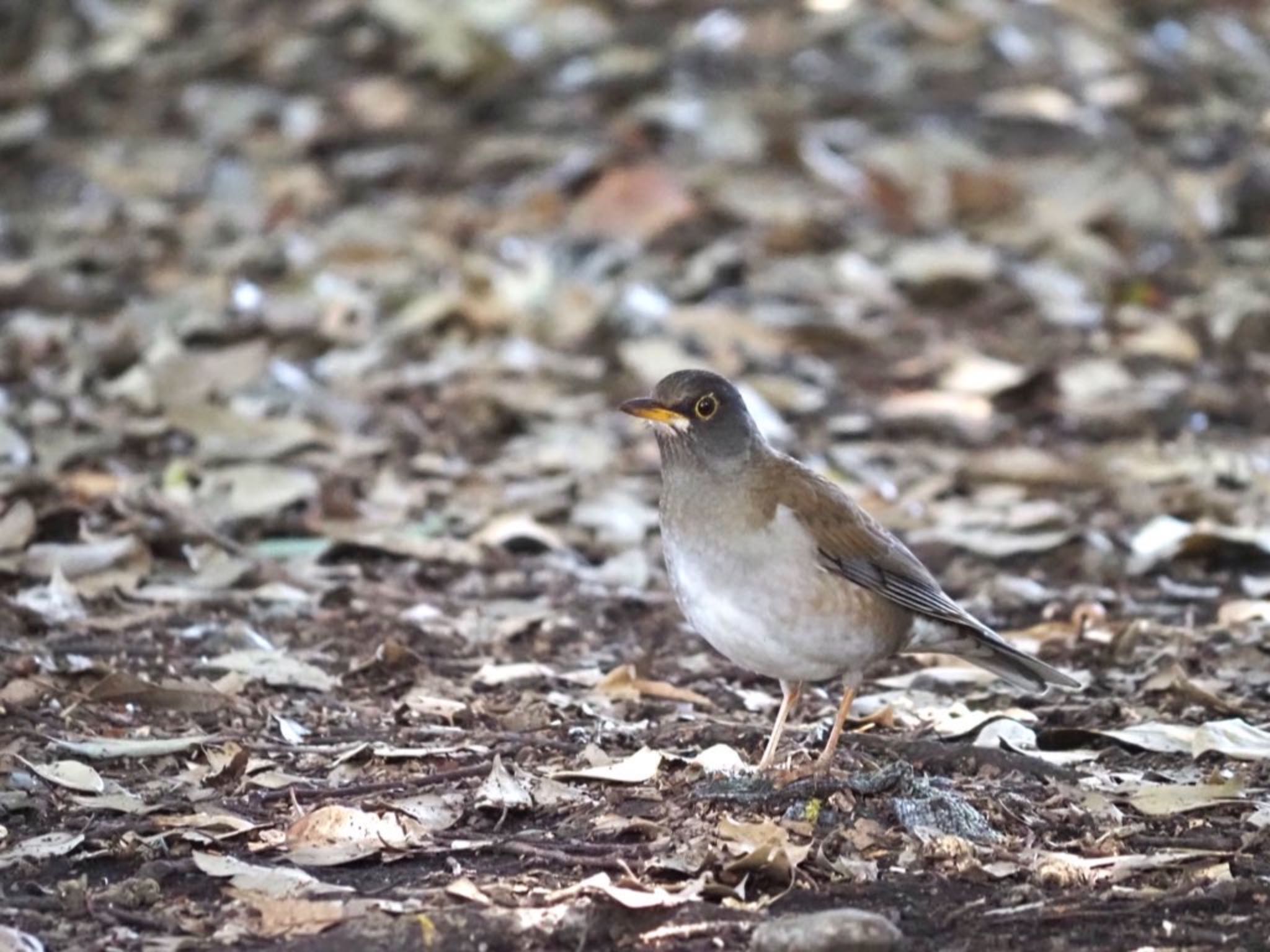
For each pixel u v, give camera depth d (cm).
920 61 2145
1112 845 824
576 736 952
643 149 2002
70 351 1573
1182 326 1711
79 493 1285
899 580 897
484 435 1485
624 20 2242
